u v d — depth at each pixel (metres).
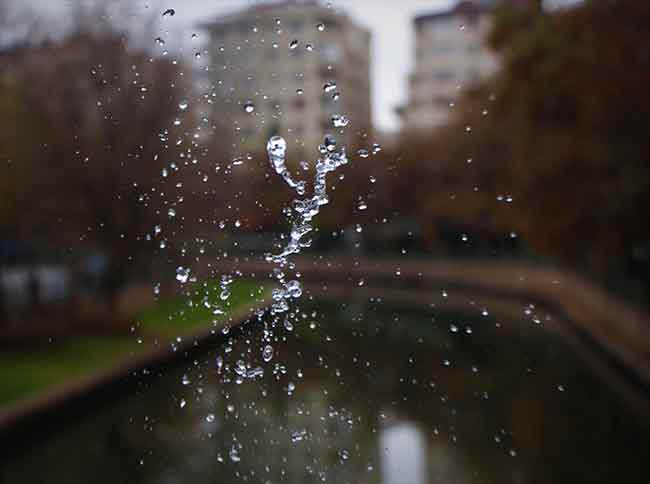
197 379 2.82
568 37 6.76
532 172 7.74
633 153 6.83
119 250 5.15
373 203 6.95
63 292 6.88
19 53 5.85
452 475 3.61
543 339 7.82
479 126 9.13
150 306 5.32
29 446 4.43
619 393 5.70
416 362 3.91
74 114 5.46
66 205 5.79
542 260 14.11
